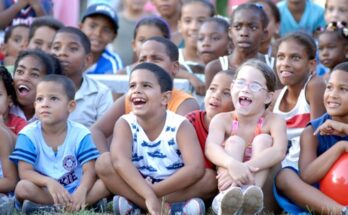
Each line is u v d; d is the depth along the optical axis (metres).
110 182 12.12
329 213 11.74
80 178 12.57
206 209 12.34
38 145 12.52
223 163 11.83
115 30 18.58
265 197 12.31
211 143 12.23
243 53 15.50
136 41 17.58
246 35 15.41
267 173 12.07
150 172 12.30
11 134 12.83
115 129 12.41
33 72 13.82
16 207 12.16
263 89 12.35
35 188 12.05
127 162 12.02
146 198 11.73
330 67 16.55
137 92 12.19
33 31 16.91
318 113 13.94
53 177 12.44
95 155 12.52
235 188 11.20
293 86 14.16
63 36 15.01
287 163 13.75
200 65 17.19
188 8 17.95
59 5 21.39
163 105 12.37
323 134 12.48
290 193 12.12
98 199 12.29
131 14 21.22
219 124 12.50
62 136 12.59
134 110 12.22
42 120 12.45
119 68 18.48
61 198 11.88
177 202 12.09
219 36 16.52
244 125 12.47
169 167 12.31
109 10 18.42
